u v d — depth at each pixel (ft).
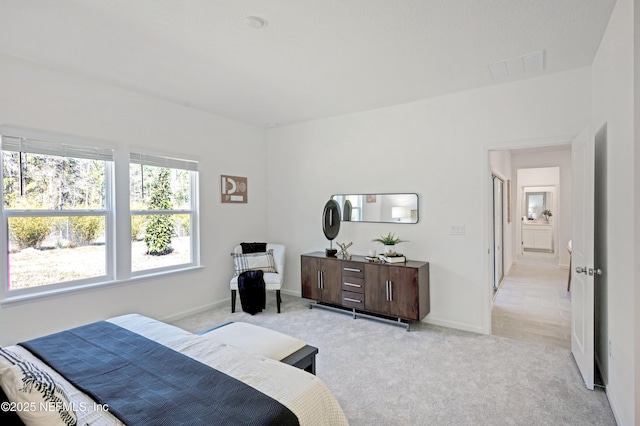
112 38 8.07
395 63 9.50
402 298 11.87
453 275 12.22
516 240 27.09
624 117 6.38
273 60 9.30
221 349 6.07
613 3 6.70
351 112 14.38
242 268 14.37
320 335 11.35
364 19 7.26
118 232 11.32
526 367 9.03
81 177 10.62
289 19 7.26
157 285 12.44
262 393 4.66
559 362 9.30
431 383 8.26
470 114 11.76
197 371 5.19
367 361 9.43
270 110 14.10
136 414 4.12
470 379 8.43
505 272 21.57
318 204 15.74
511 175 25.96
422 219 12.85
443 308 12.41
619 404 6.61
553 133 10.37
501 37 8.05
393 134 13.48
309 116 15.05
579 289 8.84
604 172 8.07
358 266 12.83
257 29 7.67
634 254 5.81
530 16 7.16
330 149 15.25
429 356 9.74
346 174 14.80
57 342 6.22
